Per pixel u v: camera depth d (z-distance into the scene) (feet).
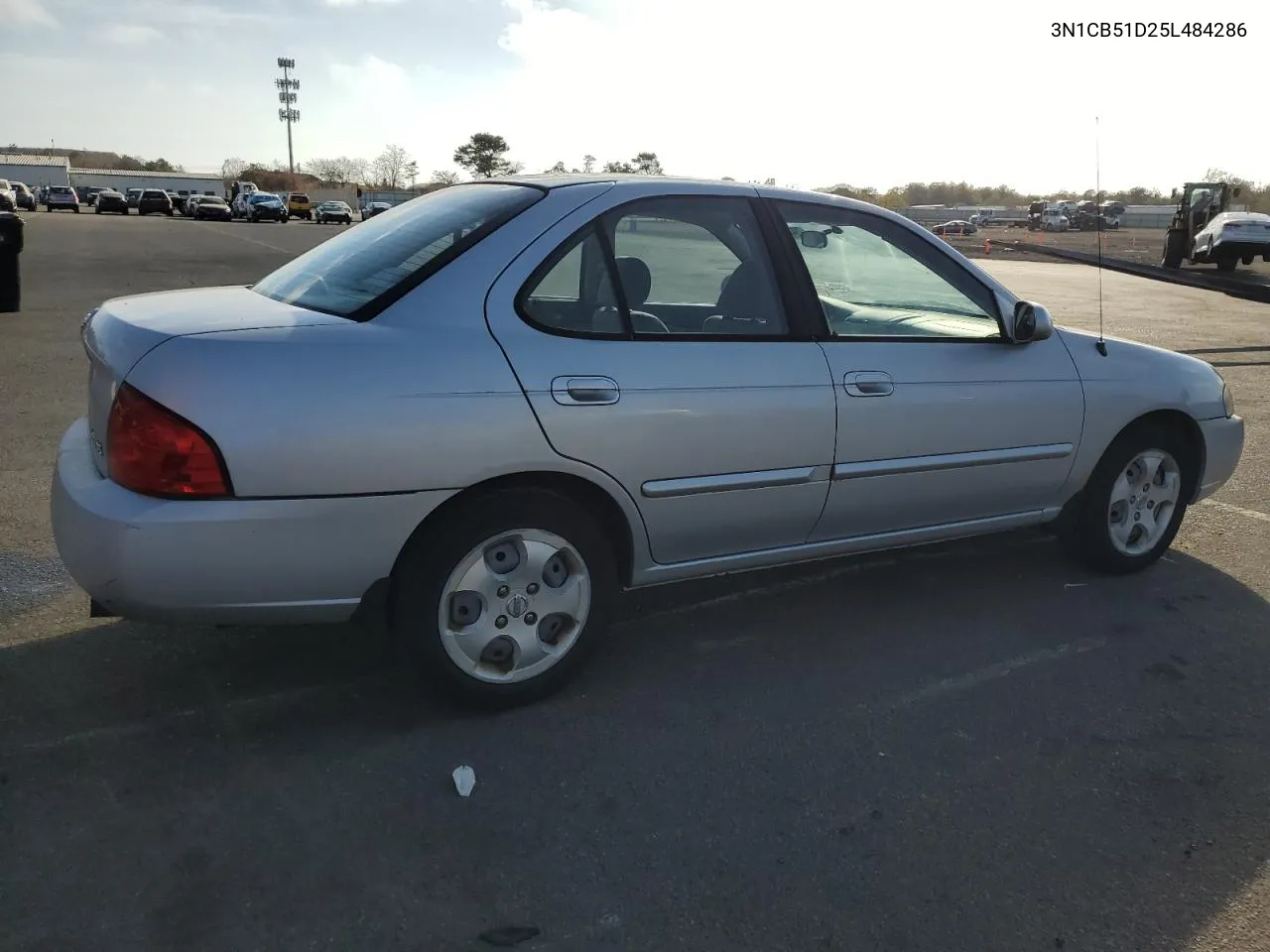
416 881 8.07
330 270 11.14
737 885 8.18
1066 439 13.83
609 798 9.27
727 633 12.90
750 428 11.18
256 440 8.83
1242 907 8.11
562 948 7.45
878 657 12.30
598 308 10.64
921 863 8.52
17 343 32.17
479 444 9.65
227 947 7.31
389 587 9.88
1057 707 11.20
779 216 12.03
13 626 12.17
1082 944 7.66
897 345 12.47
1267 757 10.32
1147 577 15.16
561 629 10.89
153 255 75.41
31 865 8.06
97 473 9.49
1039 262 97.45
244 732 10.11
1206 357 36.63
